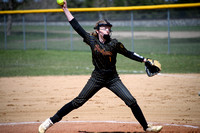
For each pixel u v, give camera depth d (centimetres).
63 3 1453
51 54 6419
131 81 3594
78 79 3819
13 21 8131
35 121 2022
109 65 1460
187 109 2295
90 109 2362
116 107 2412
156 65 1489
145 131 1588
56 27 8744
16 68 4881
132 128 1805
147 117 2086
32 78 3956
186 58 5475
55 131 1762
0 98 2802
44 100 2695
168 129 1759
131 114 2188
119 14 7119
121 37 7619
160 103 2500
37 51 6825
